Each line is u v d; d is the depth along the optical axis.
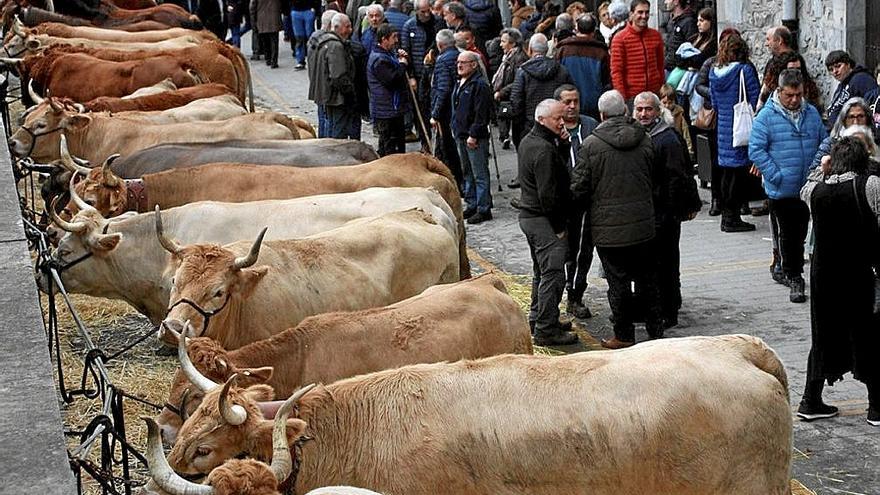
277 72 29.38
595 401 7.22
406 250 10.52
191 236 11.05
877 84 14.45
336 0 26.80
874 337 10.32
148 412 10.17
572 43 18.20
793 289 13.41
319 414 7.17
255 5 29.73
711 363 7.39
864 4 17.06
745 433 7.30
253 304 9.71
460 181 18.66
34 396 6.13
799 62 14.71
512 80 19.72
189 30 22.84
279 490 6.43
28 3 25.22
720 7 19.84
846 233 10.17
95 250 10.85
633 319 12.49
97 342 11.83
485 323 8.88
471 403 7.23
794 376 11.58
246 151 13.60
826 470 9.86
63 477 5.31
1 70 20.27
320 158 13.63
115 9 25.33
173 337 9.31
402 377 7.34
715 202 16.75
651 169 12.22
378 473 7.12
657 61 18.20
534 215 12.54
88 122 15.13
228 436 6.79
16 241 9.00
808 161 13.27
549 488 7.22
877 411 10.46
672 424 7.20
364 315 8.68
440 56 18.34
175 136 15.10
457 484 7.14
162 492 6.30
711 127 16.50
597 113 18.23
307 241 10.23
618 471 7.21
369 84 19.69
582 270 13.42
